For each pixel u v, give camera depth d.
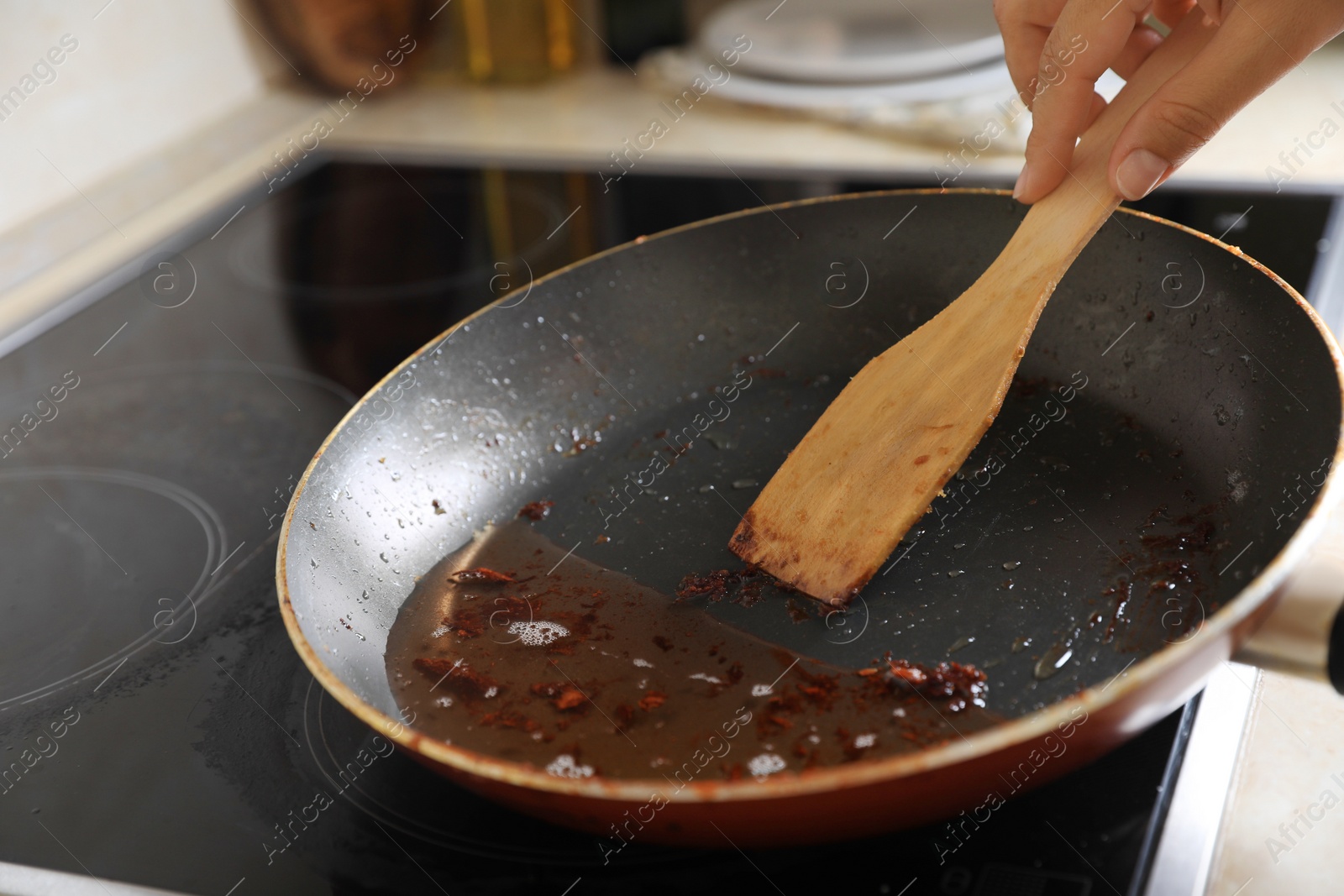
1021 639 0.67
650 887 0.62
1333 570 0.62
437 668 0.68
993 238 0.76
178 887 0.63
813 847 0.63
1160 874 0.61
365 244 0.90
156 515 0.75
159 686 0.69
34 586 0.73
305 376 0.82
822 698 0.67
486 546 0.73
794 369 0.79
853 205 0.77
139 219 0.93
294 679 0.68
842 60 0.95
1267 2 0.66
